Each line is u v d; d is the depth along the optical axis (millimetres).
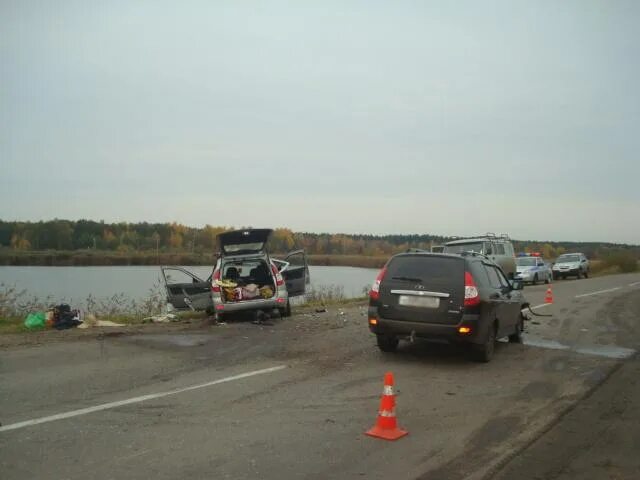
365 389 7258
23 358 8906
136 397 6723
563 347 10680
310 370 8336
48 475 4453
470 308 8664
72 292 22438
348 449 5137
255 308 13680
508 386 7582
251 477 4480
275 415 6109
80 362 8672
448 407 6547
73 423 5738
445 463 4863
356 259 54688
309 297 21094
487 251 23250
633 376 8258
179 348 9992
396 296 8977
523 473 4699
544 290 26516
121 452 4961
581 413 6395
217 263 13844
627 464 4934
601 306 18281
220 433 5504
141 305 17203
